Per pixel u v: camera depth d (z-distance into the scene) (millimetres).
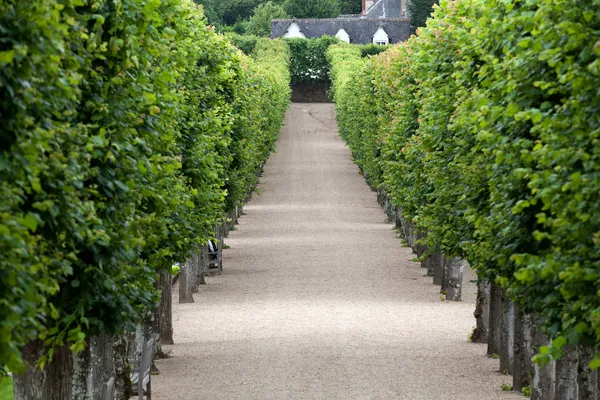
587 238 13633
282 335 31766
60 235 13148
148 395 22781
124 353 21219
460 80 24422
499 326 28484
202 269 43938
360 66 84062
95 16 14922
